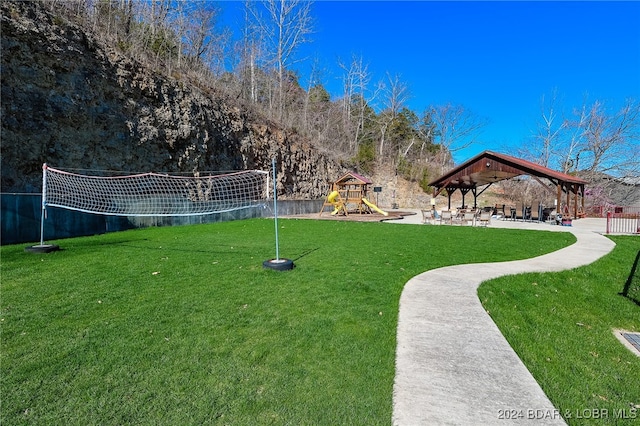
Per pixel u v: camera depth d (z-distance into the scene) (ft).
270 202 72.02
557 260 24.25
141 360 9.62
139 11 69.56
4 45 36.60
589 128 96.17
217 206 60.95
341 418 7.24
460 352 9.84
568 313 16.15
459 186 82.53
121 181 47.47
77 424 7.04
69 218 38.55
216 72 86.84
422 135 150.41
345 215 72.08
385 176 128.16
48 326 11.90
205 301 14.64
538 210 59.77
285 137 87.97
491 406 7.27
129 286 16.80
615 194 93.40
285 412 7.47
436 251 27.12
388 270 20.21
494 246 30.14
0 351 10.04
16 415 7.27
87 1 55.57
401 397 7.64
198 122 60.18
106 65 47.65
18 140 37.04
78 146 43.04
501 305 15.11
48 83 40.47
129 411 7.46
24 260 22.95
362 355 9.91
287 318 12.75
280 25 107.34
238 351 10.20
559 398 8.42
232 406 7.66
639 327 15.71
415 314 12.95
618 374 10.77
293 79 130.41
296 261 22.77
